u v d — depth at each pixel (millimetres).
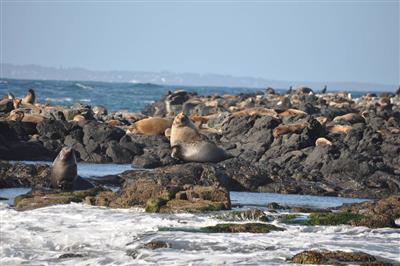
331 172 99250
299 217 65500
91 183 85438
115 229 58406
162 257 49344
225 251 51094
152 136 124562
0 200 74188
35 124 120250
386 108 199875
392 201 69812
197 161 98625
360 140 117438
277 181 91812
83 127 118688
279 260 48469
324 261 47469
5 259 50156
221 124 135750
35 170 87375
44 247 53562
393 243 54469
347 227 60906
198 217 63625
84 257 50656
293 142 110500
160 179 76188
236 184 89688
